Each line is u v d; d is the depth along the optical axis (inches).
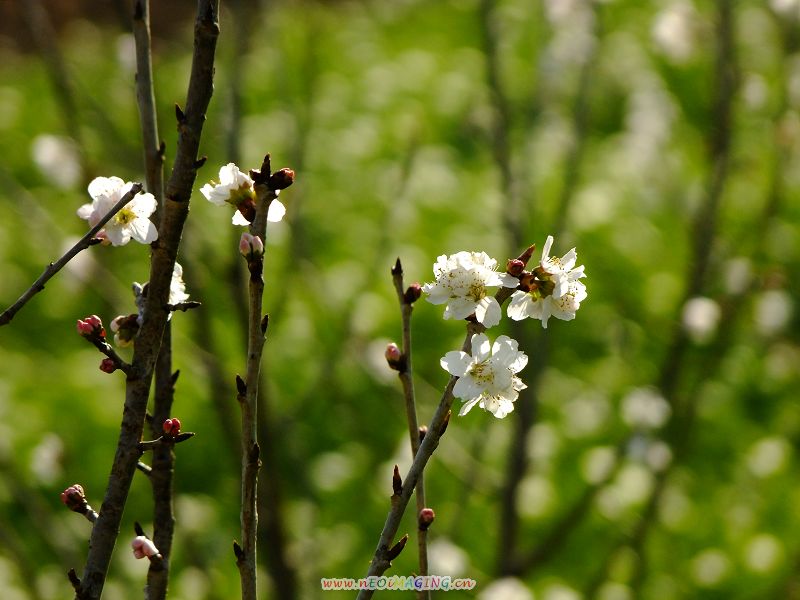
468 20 784.3
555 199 476.7
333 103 673.6
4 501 330.6
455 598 264.8
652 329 392.2
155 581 86.9
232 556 313.0
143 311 82.7
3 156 601.0
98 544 80.8
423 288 85.0
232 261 165.9
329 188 563.5
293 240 197.3
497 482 199.9
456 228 521.0
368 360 253.4
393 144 609.9
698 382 194.1
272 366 382.9
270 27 207.3
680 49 269.3
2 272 492.4
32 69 743.1
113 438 389.4
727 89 189.5
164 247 79.8
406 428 361.4
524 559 195.3
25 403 406.3
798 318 390.0
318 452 355.3
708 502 338.3
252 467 80.6
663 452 190.9
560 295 83.8
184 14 719.1
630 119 464.8
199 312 166.2
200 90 78.2
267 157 80.5
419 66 719.7
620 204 506.9
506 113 198.7
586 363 410.3
